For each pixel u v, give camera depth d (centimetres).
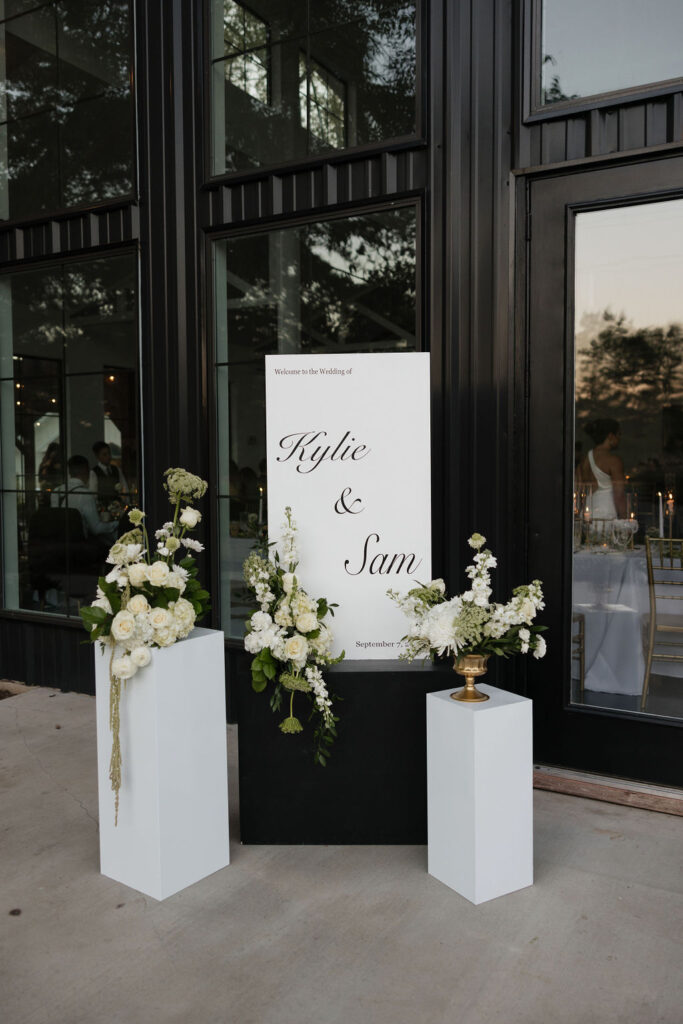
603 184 306
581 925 217
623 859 255
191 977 197
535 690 329
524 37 313
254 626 259
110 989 192
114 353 420
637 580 312
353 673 263
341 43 359
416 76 341
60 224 431
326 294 373
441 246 334
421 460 271
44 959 204
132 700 233
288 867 253
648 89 296
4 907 229
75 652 441
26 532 457
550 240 317
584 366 317
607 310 312
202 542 402
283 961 203
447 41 324
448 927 217
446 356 332
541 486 324
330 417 274
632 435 310
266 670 256
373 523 274
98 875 248
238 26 382
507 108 320
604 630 319
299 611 254
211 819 248
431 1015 182
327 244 372
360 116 356
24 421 455
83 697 434
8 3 443
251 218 383
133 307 412
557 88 314
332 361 273
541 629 246
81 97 424
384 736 264
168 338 402
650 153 296
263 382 389
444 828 239
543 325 320
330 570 276
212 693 246
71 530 440
